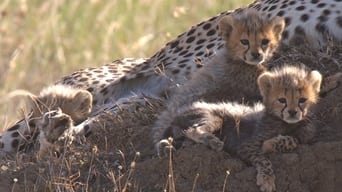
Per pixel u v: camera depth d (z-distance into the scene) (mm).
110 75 15469
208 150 11516
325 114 12156
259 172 11180
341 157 11344
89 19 22344
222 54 12938
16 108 19172
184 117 11930
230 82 12703
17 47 21891
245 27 12445
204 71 12992
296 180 11297
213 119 11719
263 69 12578
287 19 13922
